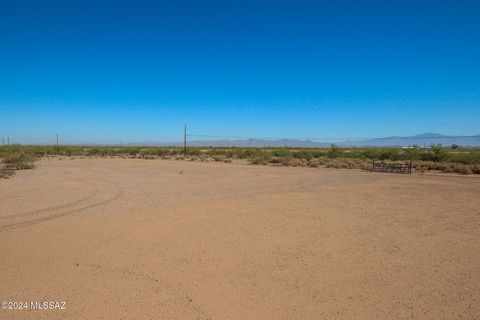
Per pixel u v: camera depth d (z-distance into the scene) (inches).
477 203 573.3
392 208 525.7
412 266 286.7
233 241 351.3
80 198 599.8
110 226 406.0
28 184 779.4
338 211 500.4
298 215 471.5
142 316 205.3
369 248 331.9
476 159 1626.5
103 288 241.8
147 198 607.5
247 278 260.4
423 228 406.6
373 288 245.3
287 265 287.1
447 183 861.8
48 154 2586.1
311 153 2410.2
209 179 938.7
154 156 2385.6
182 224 418.6
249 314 208.8
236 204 551.2
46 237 360.5
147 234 374.0
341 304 222.1
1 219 436.5
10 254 309.1
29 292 234.8
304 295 233.9
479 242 352.8
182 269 277.0
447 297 232.4
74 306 216.2
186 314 208.1
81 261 293.3
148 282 252.2
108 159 1998.0
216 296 231.3
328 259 301.6
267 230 393.7
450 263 293.6
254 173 1134.4
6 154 1775.3
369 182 875.4
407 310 215.2
